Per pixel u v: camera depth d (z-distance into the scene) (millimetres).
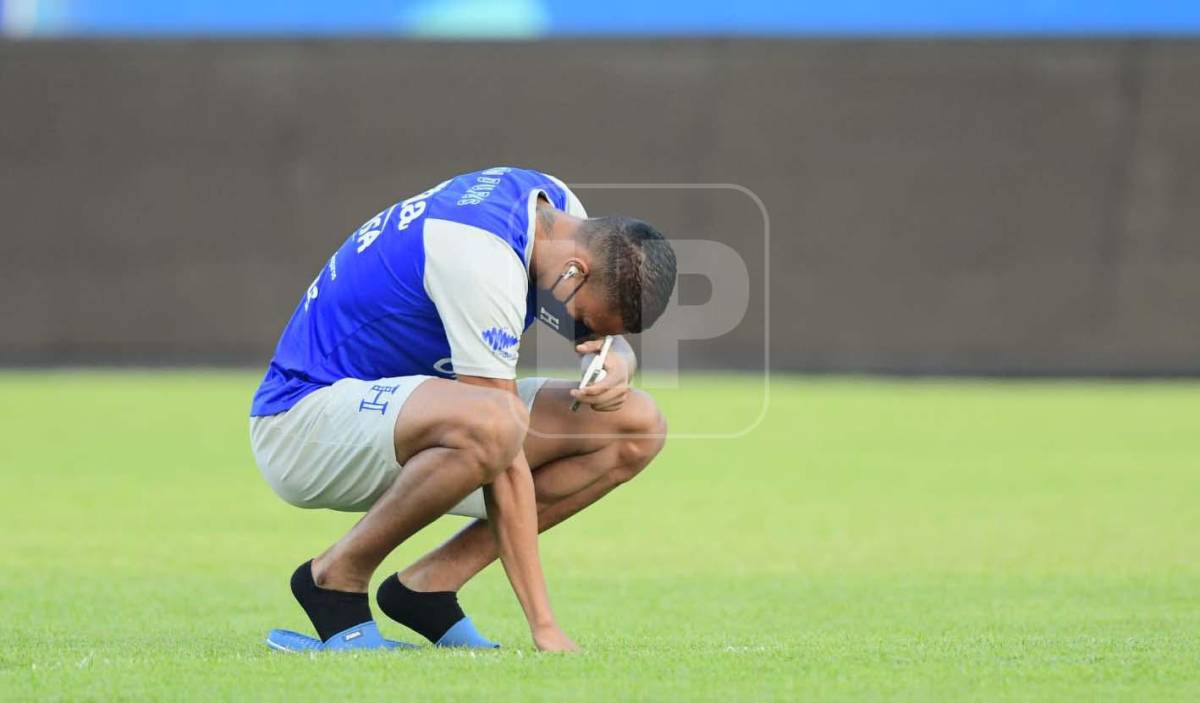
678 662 11719
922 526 24062
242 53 55500
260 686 10672
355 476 12617
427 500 12125
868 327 55125
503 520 12578
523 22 55500
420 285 12406
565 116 55531
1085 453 34562
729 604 17141
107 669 11383
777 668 11477
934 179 54906
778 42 54938
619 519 24906
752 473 31234
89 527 23422
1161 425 40531
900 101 54844
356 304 12703
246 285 55938
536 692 10492
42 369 55969
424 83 55656
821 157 55000
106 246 55844
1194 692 10664
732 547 21984
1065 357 54875
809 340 55219
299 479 12898
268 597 17422
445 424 11977
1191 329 54281
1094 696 10516
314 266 55906
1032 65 54500
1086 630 14891
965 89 54656
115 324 55969
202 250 55875
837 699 10352
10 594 17469
